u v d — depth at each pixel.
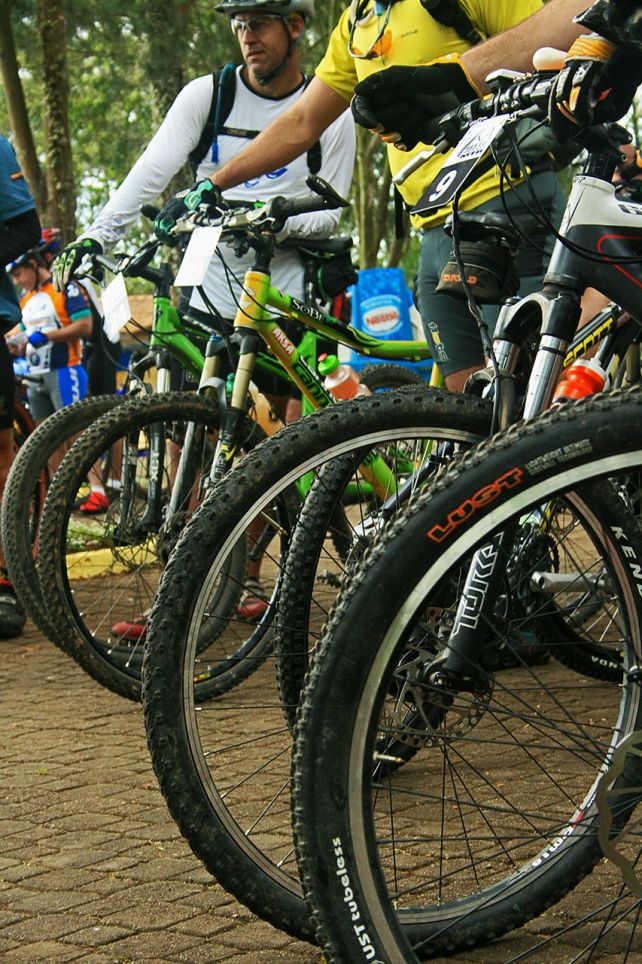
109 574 4.11
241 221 3.56
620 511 1.89
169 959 2.08
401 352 4.41
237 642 3.32
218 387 3.85
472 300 2.09
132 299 13.47
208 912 2.29
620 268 1.96
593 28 1.87
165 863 2.56
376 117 2.22
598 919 2.08
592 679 2.46
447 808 2.41
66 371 8.56
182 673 2.12
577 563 2.10
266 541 2.61
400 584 1.56
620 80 1.91
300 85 4.66
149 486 3.96
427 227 3.53
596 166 2.00
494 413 2.04
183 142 4.57
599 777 1.89
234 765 2.79
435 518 1.57
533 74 2.07
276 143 3.47
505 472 1.58
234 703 3.41
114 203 4.43
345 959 1.56
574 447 1.58
